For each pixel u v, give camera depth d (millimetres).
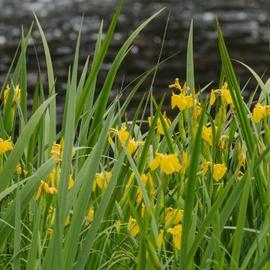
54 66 26281
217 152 4715
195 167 3539
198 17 33969
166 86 23625
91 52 28703
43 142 4855
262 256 3711
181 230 3832
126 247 4387
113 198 4332
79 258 3781
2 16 37906
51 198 4148
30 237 4414
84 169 3980
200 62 26859
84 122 5074
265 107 4492
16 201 3828
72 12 37750
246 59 27062
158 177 4512
